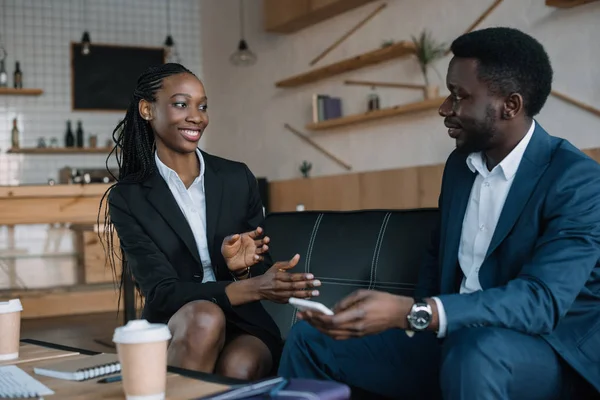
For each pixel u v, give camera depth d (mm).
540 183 1473
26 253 5867
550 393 1375
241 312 1838
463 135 1545
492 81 1489
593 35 4043
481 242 1564
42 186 4699
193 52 8266
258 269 2021
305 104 6625
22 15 7355
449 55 5016
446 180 1712
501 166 1532
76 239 5938
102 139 7637
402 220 2039
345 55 6098
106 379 1269
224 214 2051
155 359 1105
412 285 1924
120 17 7789
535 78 1498
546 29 4340
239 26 7547
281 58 6953
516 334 1349
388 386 1666
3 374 1354
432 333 1650
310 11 6004
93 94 7594
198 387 1187
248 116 7527
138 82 2047
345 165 6137
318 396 1097
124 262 2207
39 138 7371
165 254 1981
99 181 6637
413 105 5098
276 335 1939
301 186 6156
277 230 2309
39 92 7246
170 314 1852
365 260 2053
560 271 1342
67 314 5742
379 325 1291
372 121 5781
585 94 4113
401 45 5125
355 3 5781
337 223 2188
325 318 1250
